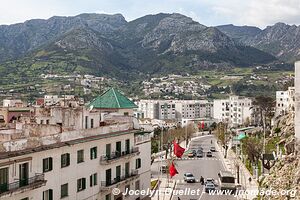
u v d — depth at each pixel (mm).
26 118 69750
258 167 112438
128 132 71875
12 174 45031
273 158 111250
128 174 72688
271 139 155000
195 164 138875
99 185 63844
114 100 93500
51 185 52281
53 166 52594
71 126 61000
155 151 156375
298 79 88188
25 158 46812
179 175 114188
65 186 55531
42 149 49438
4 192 42906
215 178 109938
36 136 50656
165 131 195500
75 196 57562
